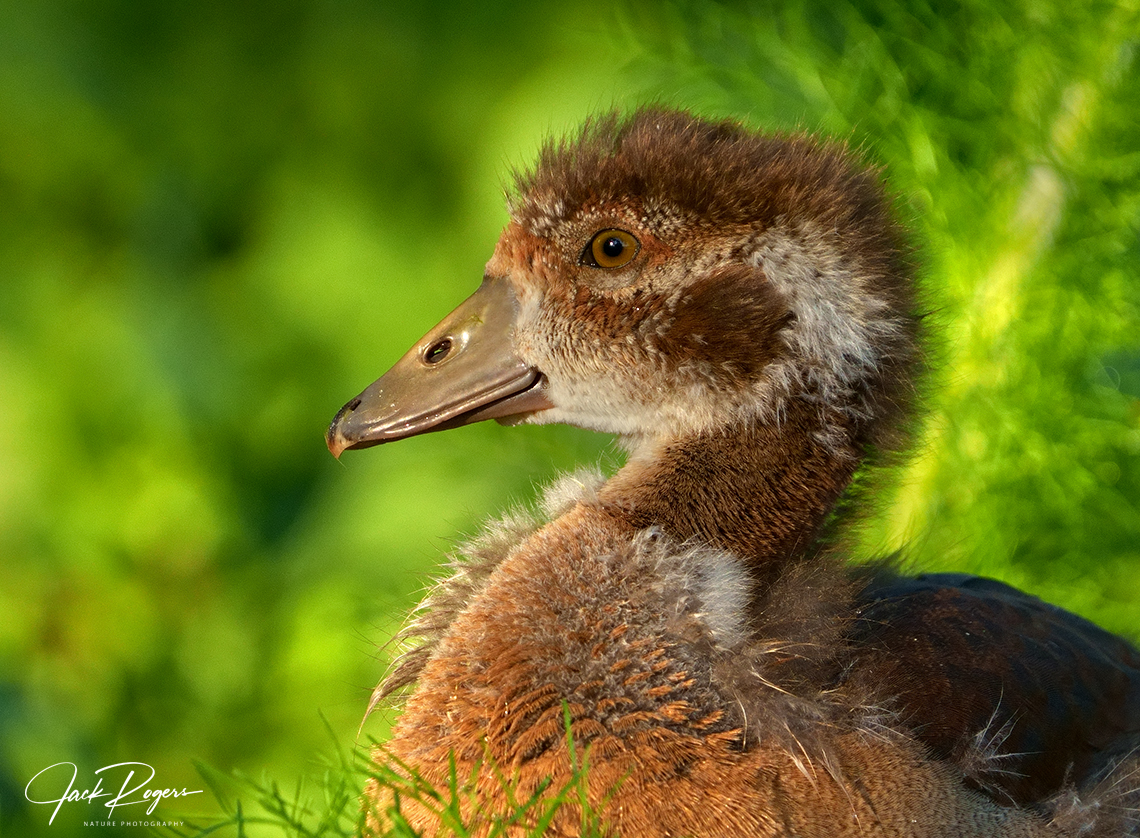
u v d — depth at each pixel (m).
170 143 11.67
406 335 10.93
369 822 5.77
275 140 11.65
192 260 11.53
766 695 5.34
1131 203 9.51
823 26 10.20
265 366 11.09
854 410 5.85
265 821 6.27
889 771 5.25
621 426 6.06
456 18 11.46
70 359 11.22
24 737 9.80
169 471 11.00
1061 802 5.62
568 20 11.04
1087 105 9.52
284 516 10.98
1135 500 9.76
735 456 5.83
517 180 6.46
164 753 10.20
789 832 5.05
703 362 5.83
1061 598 9.28
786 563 5.86
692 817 5.06
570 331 6.01
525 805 5.00
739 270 5.80
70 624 10.91
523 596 5.54
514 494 9.91
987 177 9.73
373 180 11.36
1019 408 9.43
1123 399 9.78
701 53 10.31
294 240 11.27
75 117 11.37
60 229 11.61
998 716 5.62
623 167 5.89
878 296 5.86
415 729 5.59
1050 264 9.59
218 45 11.88
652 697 5.27
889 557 6.77
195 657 10.56
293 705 9.98
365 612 9.81
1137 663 6.49
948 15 9.84
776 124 9.80
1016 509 9.48
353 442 6.23
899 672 5.62
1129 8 9.30
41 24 11.32
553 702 5.27
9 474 11.01
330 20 11.65
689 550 5.68
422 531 10.02
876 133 9.74
